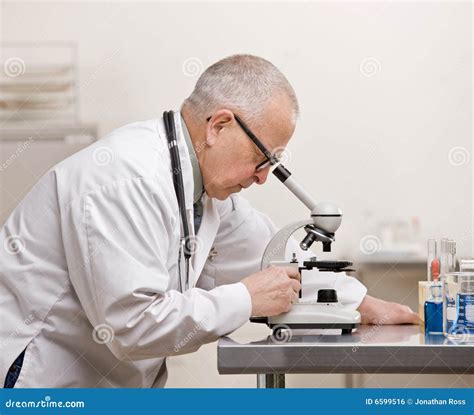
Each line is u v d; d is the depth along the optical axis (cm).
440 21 323
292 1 318
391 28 322
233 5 316
